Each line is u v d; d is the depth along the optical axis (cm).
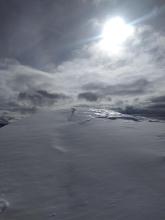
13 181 677
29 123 1299
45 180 673
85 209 522
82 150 875
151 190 571
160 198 532
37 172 725
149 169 687
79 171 709
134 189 583
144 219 463
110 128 1138
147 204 512
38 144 961
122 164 735
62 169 736
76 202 554
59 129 1151
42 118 1385
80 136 1030
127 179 638
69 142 970
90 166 737
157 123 1270
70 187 626
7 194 611
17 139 1034
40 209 539
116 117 1353
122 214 486
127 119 1333
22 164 785
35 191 619
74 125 1203
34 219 505
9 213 532
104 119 1302
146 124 1236
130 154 805
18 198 590
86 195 579
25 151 895
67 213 515
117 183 621
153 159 752
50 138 1028
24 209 543
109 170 700
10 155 861
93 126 1178
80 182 645
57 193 602
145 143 916
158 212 480
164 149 838
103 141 958
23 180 681
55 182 661
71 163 770
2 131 1178
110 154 820
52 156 840
